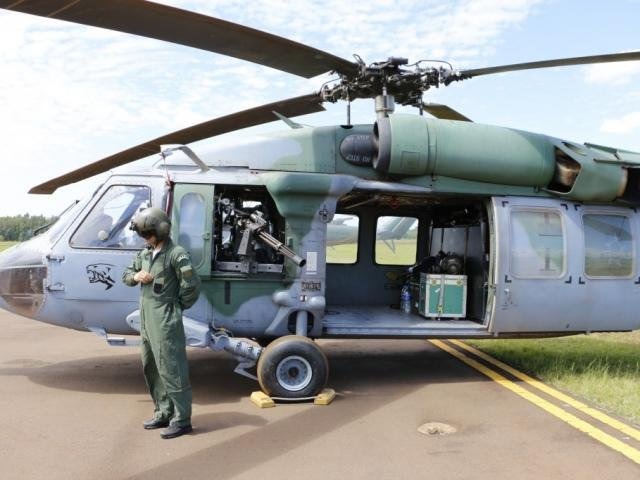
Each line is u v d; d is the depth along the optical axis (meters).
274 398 5.39
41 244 5.78
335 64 5.39
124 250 5.62
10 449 4.18
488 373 6.84
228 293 5.84
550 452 4.22
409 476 3.79
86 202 5.78
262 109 6.54
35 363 7.04
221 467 3.90
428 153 6.10
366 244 8.07
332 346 8.75
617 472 3.87
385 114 6.18
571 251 6.49
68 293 5.57
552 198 6.59
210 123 6.49
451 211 7.78
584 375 6.47
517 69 5.54
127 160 6.76
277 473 3.81
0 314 11.64
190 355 7.76
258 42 4.80
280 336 6.02
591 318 6.61
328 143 6.37
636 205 6.79
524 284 6.33
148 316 4.45
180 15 4.26
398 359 7.71
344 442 4.41
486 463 4.02
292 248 5.89
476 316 7.00
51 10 4.12
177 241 5.73
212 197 5.83
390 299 8.12
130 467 3.88
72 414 5.02
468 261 7.26
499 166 6.29
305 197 5.89
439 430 4.71
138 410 5.16
